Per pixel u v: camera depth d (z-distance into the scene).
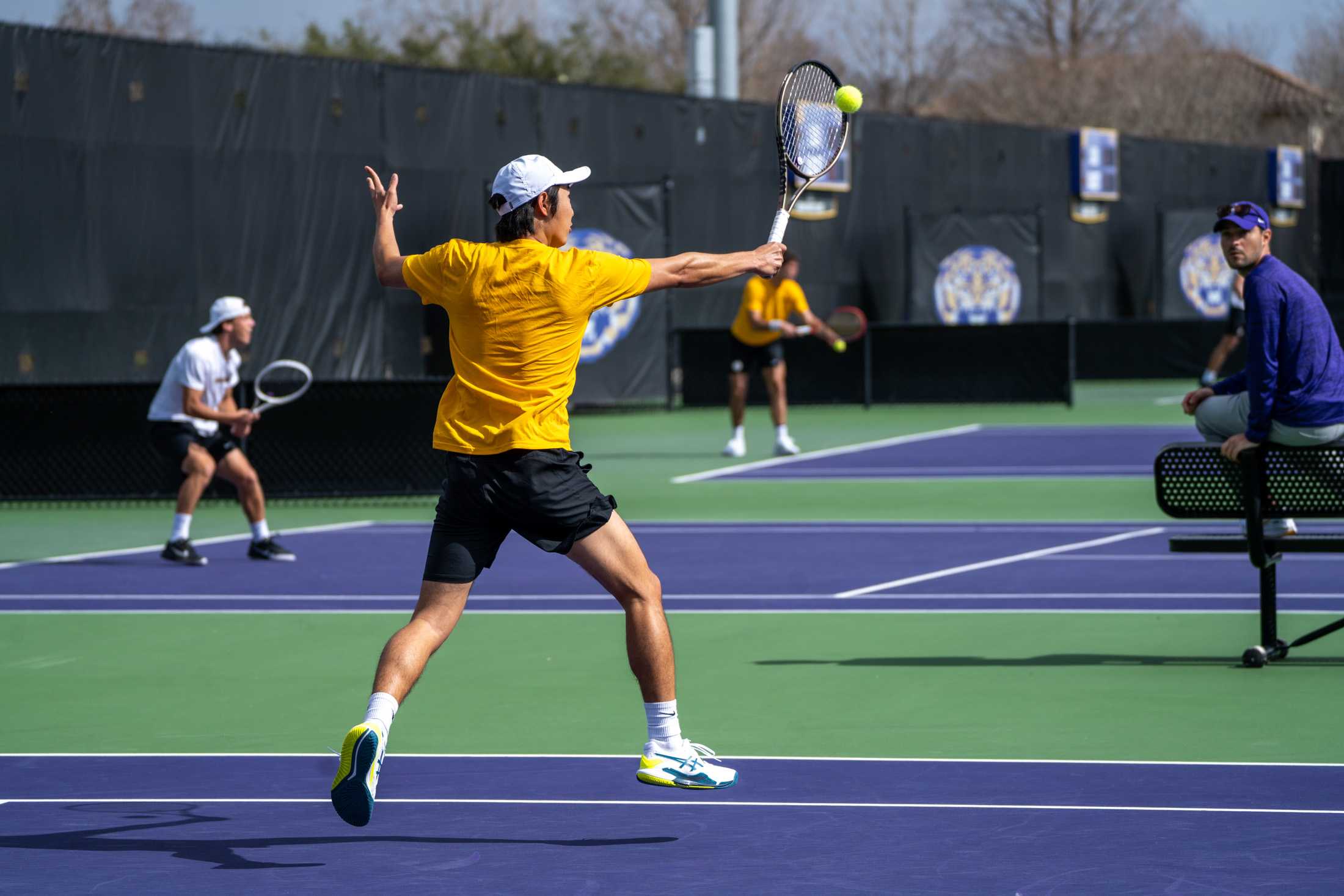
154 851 7.45
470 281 7.59
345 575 16.58
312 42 67.44
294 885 6.94
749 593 15.16
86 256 27.88
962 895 6.68
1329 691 10.65
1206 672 11.31
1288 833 7.50
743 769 8.85
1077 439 31.59
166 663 12.27
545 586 15.57
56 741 9.78
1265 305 10.74
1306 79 103.88
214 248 29.89
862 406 40.72
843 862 7.16
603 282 7.58
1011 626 13.27
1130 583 15.40
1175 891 6.69
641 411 39.44
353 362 32.34
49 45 27.30
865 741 9.48
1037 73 97.12
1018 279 46.56
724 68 48.91
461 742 9.59
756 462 28.09
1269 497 11.23
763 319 28.45
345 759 6.88
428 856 7.34
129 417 23.56
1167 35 97.31
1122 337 48.28
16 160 26.86
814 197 42.28
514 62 68.56
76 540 19.78
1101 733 9.61
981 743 9.40
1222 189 57.16
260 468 23.44
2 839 7.65
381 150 32.78
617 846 7.45
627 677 11.50
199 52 29.56
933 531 19.56
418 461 23.28
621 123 37.69
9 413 23.72
